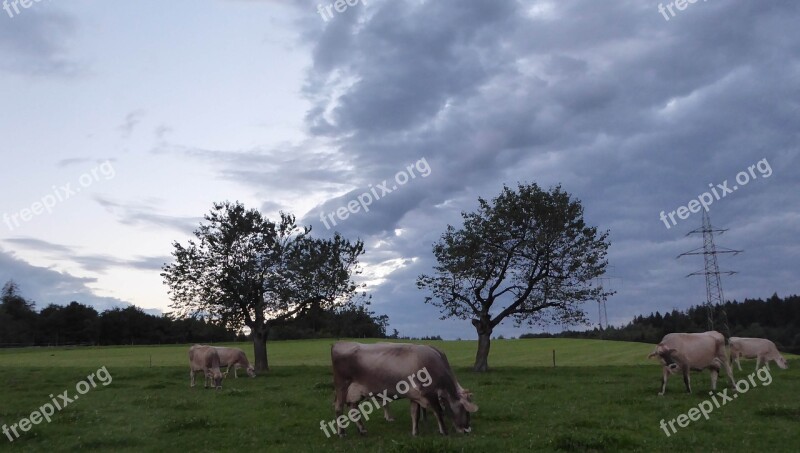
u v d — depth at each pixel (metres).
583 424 18.08
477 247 43.06
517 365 52.31
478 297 43.97
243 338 121.50
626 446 15.30
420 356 17.58
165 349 84.06
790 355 49.84
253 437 17.59
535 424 18.41
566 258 43.44
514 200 43.00
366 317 48.28
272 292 44.91
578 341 80.25
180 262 44.28
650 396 23.34
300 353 69.25
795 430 16.78
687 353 23.61
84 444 17.09
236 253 45.00
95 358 66.75
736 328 120.88
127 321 136.75
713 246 63.53
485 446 15.20
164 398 26.62
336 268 45.41
